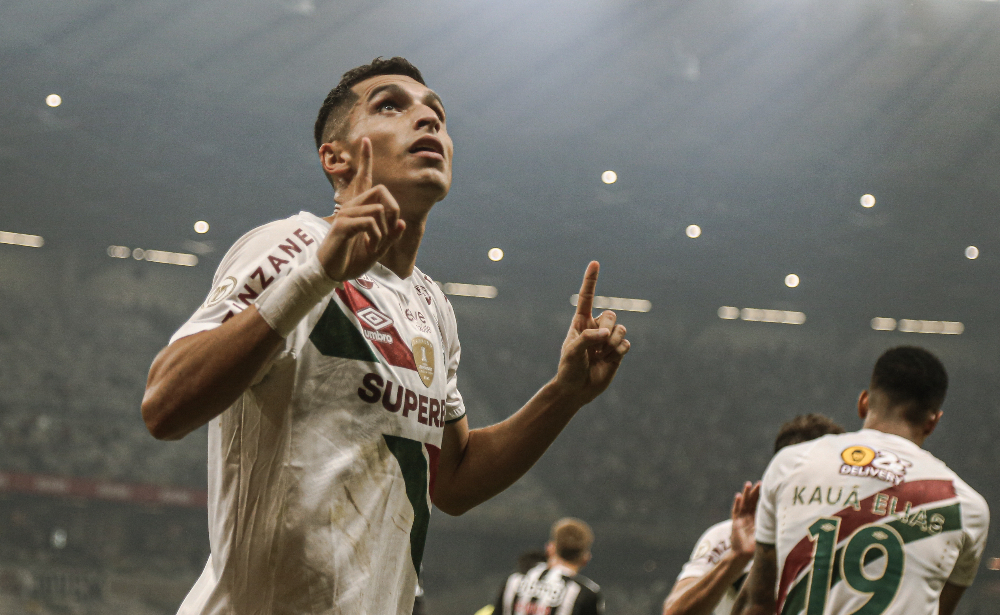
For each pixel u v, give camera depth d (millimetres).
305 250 1475
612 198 22047
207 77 19156
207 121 19734
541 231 22875
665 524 22141
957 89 19297
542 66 19906
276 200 21453
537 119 20531
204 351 1273
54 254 22281
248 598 1401
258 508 1405
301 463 1401
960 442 23828
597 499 22406
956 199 21203
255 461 1417
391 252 1654
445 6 19109
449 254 23500
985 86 19172
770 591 2641
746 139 20625
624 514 22219
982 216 21484
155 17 18297
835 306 24469
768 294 24266
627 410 24172
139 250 22547
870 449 2600
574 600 5125
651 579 21719
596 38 19562
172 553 19094
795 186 21469
